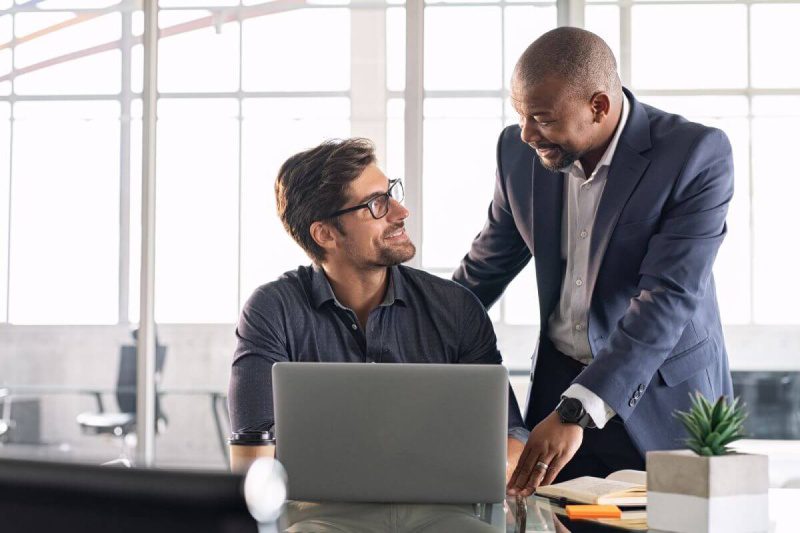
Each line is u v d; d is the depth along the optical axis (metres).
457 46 4.41
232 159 4.57
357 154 2.17
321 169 2.16
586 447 2.30
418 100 4.43
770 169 4.29
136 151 4.62
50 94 4.66
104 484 0.61
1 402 4.61
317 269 2.20
